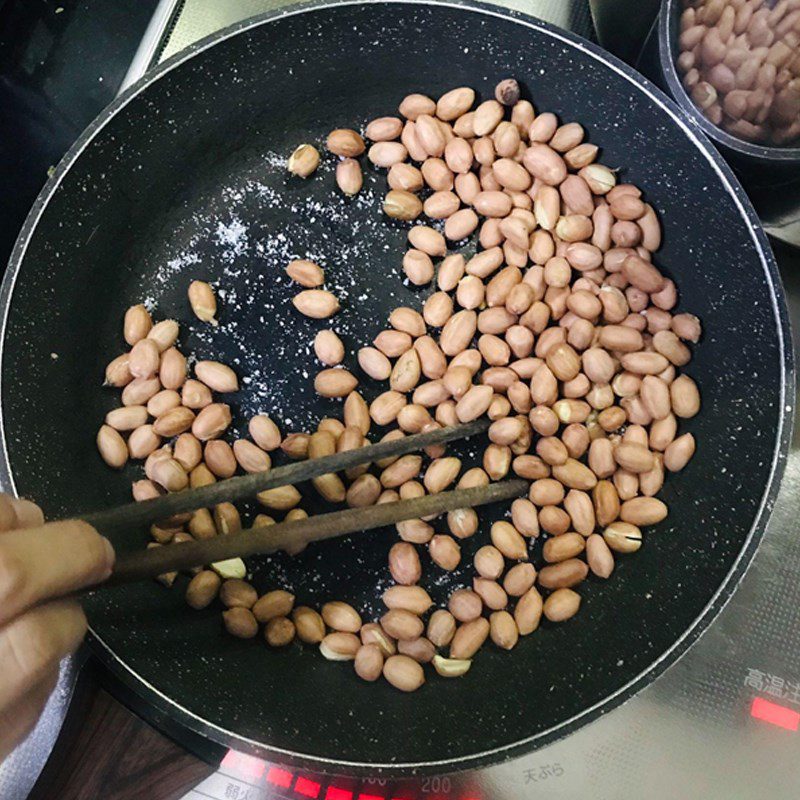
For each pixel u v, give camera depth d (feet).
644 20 1.18
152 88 1.11
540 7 1.27
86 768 0.98
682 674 1.11
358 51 1.18
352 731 1.04
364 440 1.17
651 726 1.09
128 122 1.13
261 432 1.17
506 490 1.11
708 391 1.14
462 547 1.16
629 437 1.17
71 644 0.66
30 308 1.09
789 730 1.09
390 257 1.25
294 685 1.09
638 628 1.08
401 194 1.23
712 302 1.13
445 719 1.06
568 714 1.04
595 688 1.05
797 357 1.19
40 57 1.39
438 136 1.23
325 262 1.24
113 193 1.17
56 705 1.07
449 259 1.22
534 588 1.13
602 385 1.18
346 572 1.15
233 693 1.03
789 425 0.97
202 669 1.04
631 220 1.18
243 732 0.96
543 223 1.22
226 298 1.23
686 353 1.16
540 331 1.20
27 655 0.60
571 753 1.08
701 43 1.05
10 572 0.58
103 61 1.40
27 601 0.60
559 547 1.13
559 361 1.17
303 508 1.17
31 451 1.06
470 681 1.11
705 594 1.04
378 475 1.17
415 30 1.15
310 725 1.03
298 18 1.11
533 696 1.07
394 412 1.18
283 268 1.24
